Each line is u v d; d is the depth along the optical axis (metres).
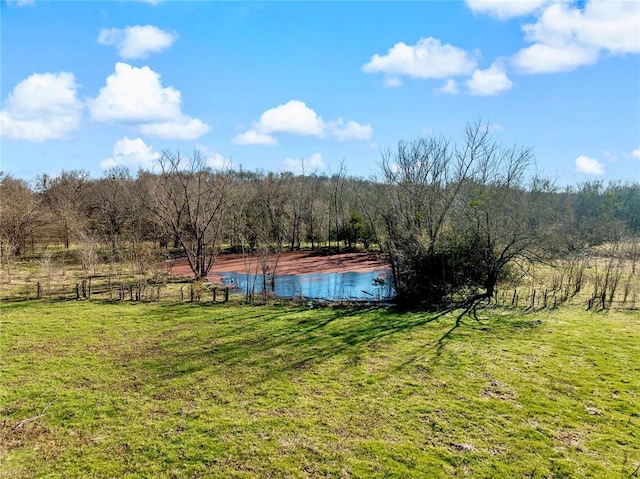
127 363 11.15
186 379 10.10
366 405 8.66
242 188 46.69
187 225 31.28
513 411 8.30
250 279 28.08
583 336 12.95
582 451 6.95
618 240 30.59
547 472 6.40
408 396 9.05
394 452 6.96
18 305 18.03
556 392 9.11
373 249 39.47
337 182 49.62
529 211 20.91
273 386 9.66
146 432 7.66
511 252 19.48
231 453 6.97
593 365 10.57
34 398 9.05
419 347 12.30
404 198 20.73
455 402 8.73
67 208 39.00
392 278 21.06
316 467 6.58
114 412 8.43
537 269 24.39
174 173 29.14
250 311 17.19
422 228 19.89
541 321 14.84
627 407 8.39
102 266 30.45
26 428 7.82
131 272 27.81
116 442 7.34
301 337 13.49
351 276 29.45
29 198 37.19
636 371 10.16
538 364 10.71
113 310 17.23
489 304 17.83
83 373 10.45
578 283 19.72
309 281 27.53
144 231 39.38
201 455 6.93
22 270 28.48
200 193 27.33
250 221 41.81
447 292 18.72
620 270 23.95
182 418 8.18
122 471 6.53
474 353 11.65
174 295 20.72
